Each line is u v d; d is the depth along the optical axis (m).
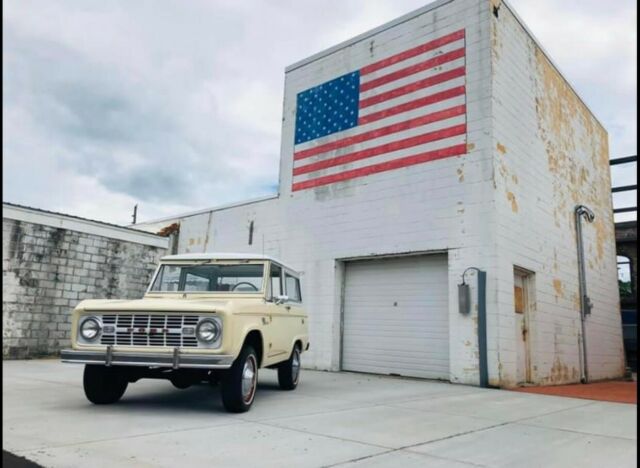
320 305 13.56
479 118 11.35
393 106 13.03
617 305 18.02
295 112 15.46
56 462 3.52
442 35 12.39
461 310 10.76
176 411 5.70
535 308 12.10
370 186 13.08
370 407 6.67
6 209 12.50
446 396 8.23
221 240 16.89
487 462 4.00
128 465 3.53
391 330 12.42
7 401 6.07
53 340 13.20
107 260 14.62
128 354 5.34
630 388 11.73
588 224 16.38
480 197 11.02
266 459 3.83
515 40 12.73
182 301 5.91
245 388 5.86
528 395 8.98
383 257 12.66
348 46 14.41
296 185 14.89
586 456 4.30
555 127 14.62
